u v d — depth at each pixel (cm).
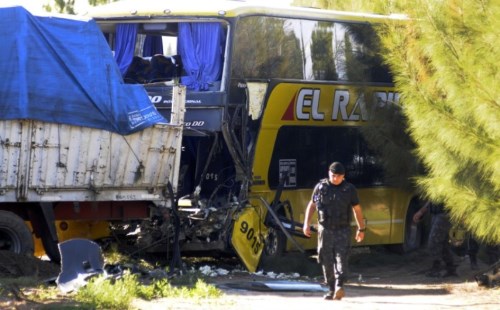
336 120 5956
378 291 4431
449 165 3875
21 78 4225
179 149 4694
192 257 5569
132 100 4512
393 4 5616
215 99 5166
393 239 6456
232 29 5216
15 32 4288
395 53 4466
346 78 5916
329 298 3888
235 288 4231
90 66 4412
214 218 5022
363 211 6203
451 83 3759
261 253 5275
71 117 4306
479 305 3950
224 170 5316
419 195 5984
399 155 5831
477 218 3728
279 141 5566
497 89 3594
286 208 5634
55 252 4531
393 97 5956
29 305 3266
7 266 4150
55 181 4300
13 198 4197
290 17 5609
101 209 4575
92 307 3216
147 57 5531
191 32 5306
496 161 3578
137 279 4028
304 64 5716
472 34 3766
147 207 4700
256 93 5381
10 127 4156
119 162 4484
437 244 5156
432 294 4334
